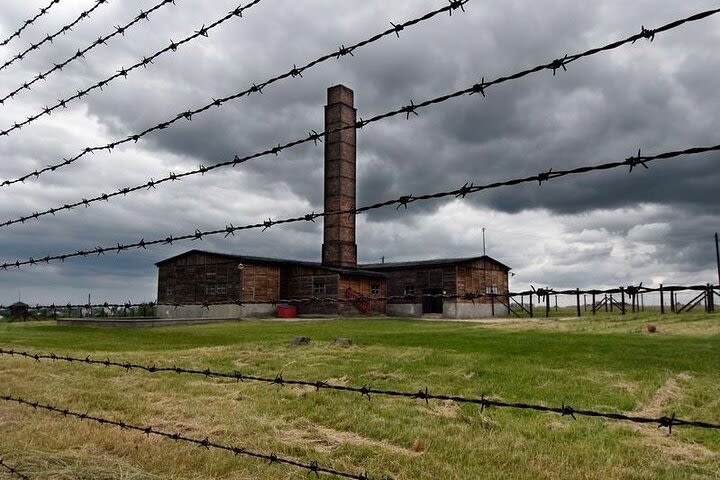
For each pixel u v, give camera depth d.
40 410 7.49
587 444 6.14
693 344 15.66
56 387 9.48
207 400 8.50
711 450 6.01
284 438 6.42
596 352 13.85
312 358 12.93
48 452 5.32
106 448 5.68
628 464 5.51
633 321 24.16
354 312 40.44
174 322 30.05
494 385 9.62
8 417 6.92
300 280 41.38
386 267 47.00
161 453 5.41
